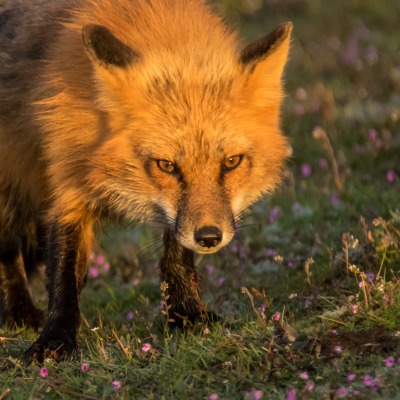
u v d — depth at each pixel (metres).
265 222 14.99
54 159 10.59
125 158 10.09
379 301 9.66
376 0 28.84
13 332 11.32
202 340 9.39
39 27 11.26
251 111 10.29
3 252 12.45
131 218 10.57
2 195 12.00
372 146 17.53
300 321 9.91
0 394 8.89
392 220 12.64
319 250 13.12
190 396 8.41
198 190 9.85
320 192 15.88
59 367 9.55
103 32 9.82
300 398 8.02
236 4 28.75
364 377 8.13
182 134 9.89
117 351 9.63
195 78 10.11
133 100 10.02
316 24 27.62
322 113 19.91
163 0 11.00
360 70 23.00
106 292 13.74
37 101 10.68
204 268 13.65
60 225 10.72
